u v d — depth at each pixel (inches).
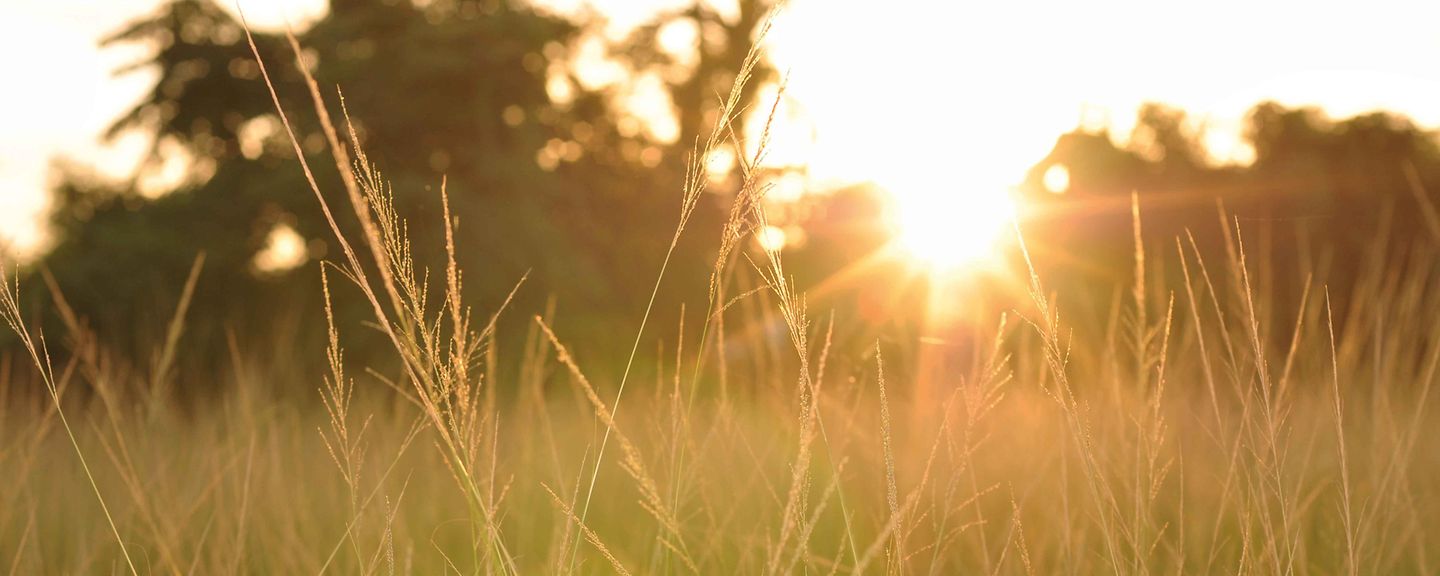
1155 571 84.6
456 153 484.4
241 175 485.7
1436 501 91.7
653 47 685.3
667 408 107.8
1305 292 64.6
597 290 485.4
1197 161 802.8
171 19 472.4
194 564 82.0
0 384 121.0
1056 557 87.7
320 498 104.8
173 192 492.1
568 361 51.3
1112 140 523.5
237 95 490.3
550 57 563.2
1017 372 109.3
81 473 107.5
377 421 116.1
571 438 122.1
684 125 714.8
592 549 93.3
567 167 612.4
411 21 489.1
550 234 480.4
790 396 109.9
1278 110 882.8
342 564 91.7
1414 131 834.2
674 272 540.7
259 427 121.6
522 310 438.9
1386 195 721.0
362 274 49.7
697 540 95.0
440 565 91.7
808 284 369.7
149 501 97.7
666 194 612.1
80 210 483.5
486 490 61.0
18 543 95.7
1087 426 69.1
